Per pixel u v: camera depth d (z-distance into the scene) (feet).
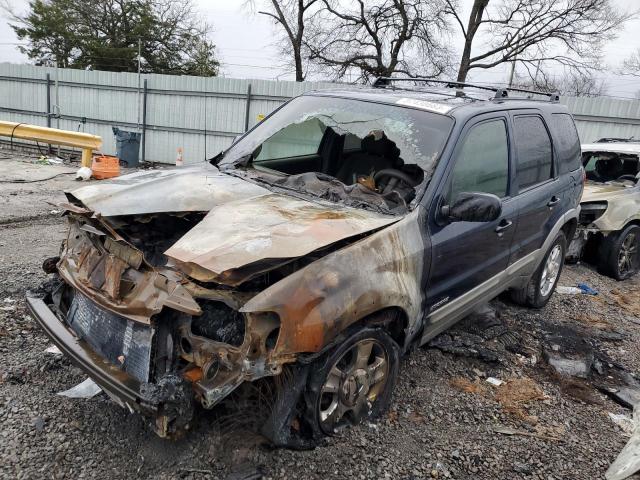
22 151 50.52
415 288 10.59
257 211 9.95
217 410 9.79
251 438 9.60
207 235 8.98
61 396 10.66
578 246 23.56
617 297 21.24
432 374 13.17
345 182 13.55
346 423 10.31
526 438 11.09
